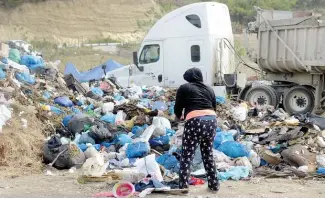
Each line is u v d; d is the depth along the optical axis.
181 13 31.98
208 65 31.14
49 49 78.69
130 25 93.31
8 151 15.73
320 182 14.12
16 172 15.01
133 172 13.12
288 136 17.36
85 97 26.02
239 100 29.50
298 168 15.44
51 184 13.57
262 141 17.81
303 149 16.00
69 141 17.28
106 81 29.98
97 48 78.00
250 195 12.20
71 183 13.72
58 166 15.97
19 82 22.66
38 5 90.81
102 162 14.27
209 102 12.21
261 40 29.80
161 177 13.41
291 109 28.66
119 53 74.62
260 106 26.94
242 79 31.27
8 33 84.69
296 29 28.16
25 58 27.19
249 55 30.55
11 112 17.89
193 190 12.66
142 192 12.00
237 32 81.19
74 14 91.38
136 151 16.11
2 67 22.52
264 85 29.38
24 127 17.53
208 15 31.34
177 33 31.88
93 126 18.14
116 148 17.28
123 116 21.03
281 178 14.73
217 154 15.63
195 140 12.09
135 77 33.00
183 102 12.20
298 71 28.83
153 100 26.88
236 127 19.77
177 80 31.86
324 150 16.47
